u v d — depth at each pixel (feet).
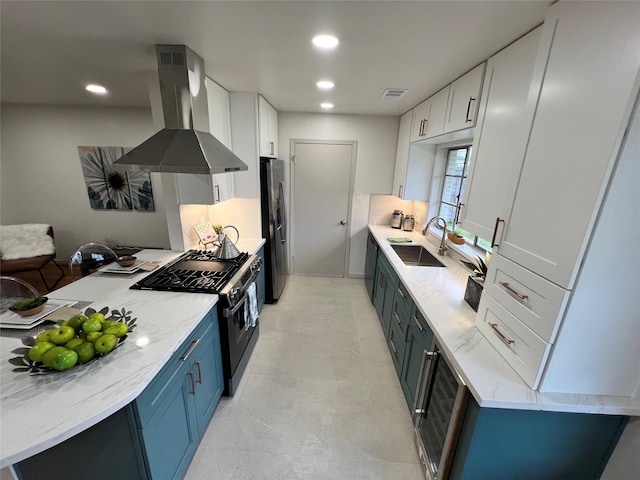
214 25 4.42
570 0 3.03
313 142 12.30
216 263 7.38
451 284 6.64
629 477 3.43
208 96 7.29
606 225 2.76
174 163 5.11
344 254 13.87
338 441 5.70
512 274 3.89
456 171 9.52
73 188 13.55
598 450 3.64
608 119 2.60
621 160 2.58
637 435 3.34
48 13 4.05
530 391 3.45
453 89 6.63
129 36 4.85
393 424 6.11
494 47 4.80
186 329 4.47
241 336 7.04
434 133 7.82
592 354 3.22
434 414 4.83
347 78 7.01
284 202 12.55
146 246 14.40
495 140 4.83
